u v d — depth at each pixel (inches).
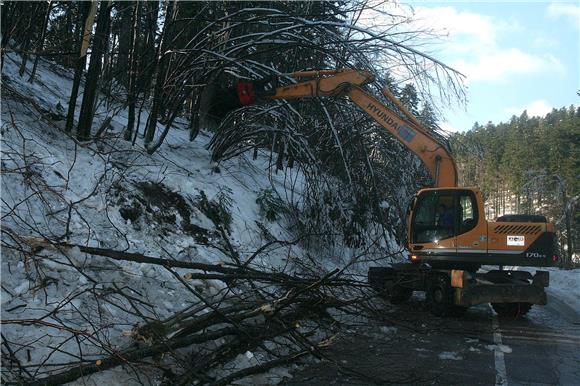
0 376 149.9
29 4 390.3
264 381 201.5
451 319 362.0
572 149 2128.4
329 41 418.9
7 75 385.4
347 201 475.8
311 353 222.8
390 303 419.5
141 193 331.9
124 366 170.1
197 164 446.9
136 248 274.5
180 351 200.4
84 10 381.7
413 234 411.5
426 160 414.6
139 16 424.5
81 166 308.8
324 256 454.6
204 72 430.0
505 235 379.9
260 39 400.8
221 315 204.5
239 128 440.5
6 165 255.6
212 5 457.4
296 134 433.7
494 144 2982.3
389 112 421.7
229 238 368.5
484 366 240.1
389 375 220.1
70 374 155.4
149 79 408.8
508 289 359.3
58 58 480.1
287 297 229.8
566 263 1494.8
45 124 340.8
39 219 244.1
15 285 194.7
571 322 373.4
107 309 206.7
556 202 1668.3
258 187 483.2
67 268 216.7
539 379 221.9
